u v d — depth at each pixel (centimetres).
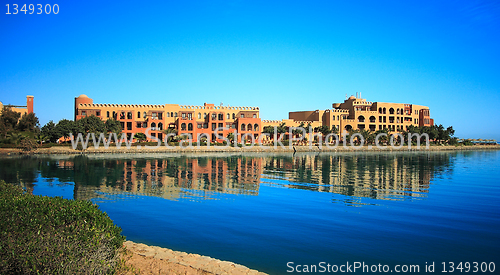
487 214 2550
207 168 5734
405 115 14975
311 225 2178
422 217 2438
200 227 2084
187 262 1396
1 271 938
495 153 12169
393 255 1684
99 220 1302
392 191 3600
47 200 1448
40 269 948
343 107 15362
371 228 2134
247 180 4338
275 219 2311
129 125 11838
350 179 4575
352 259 1623
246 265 1510
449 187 3941
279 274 1427
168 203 2805
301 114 15738
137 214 2402
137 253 1470
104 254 1098
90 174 4756
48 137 9750
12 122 10419
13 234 1086
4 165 5881
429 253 1725
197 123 12256
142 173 4916
